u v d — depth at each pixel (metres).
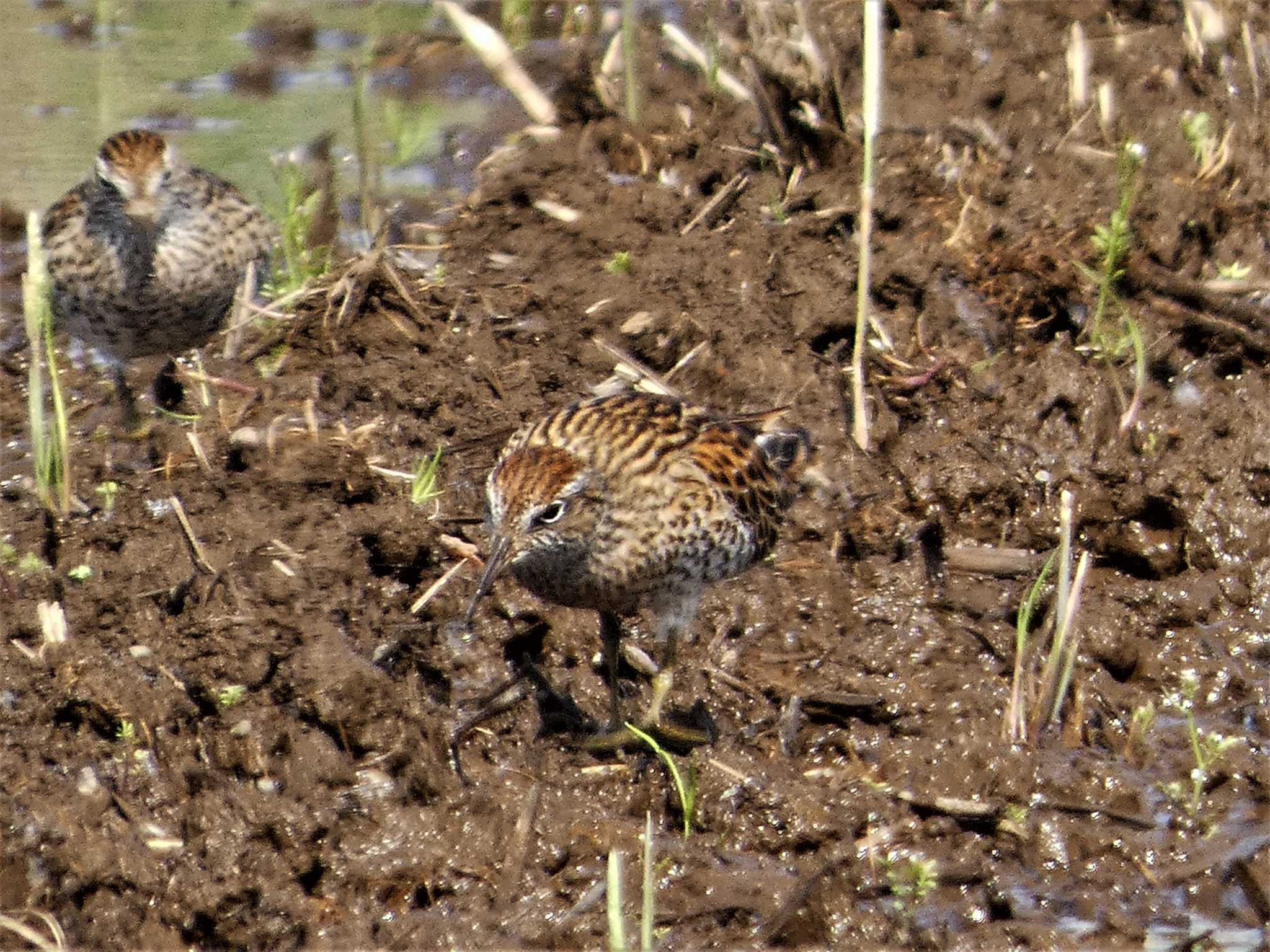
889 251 13.71
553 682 11.25
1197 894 10.14
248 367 13.30
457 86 18.44
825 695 11.03
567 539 10.23
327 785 10.27
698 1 18.83
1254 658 11.75
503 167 16.08
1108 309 13.45
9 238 15.62
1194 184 14.66
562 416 10.76
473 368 13.14
